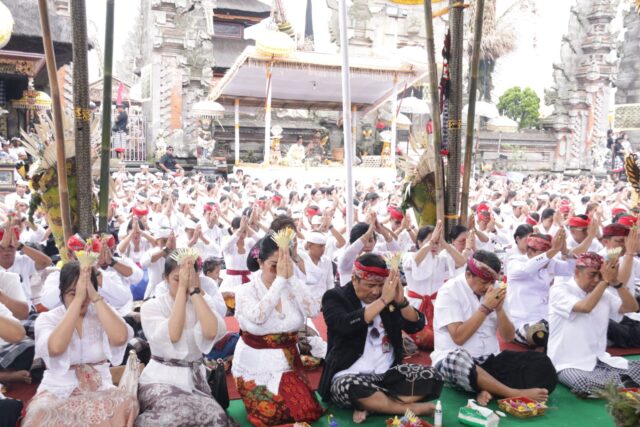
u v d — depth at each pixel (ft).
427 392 12.59
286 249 12.42
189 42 72.02
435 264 18.06
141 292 20.90
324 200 40.55
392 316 13.23
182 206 33.63
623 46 70.03
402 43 89.51
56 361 10.71
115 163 21.04
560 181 78.54
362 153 86.12
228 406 12.80
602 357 14.25
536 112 116.57
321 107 77.36
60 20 51.96
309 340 16.10
